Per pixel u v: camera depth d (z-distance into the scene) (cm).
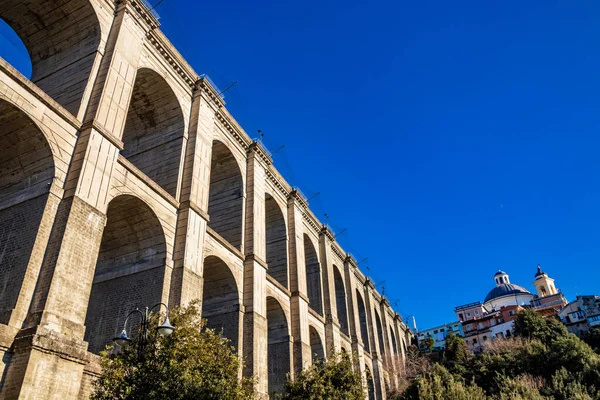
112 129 2473
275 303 4034
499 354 7094
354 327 5609
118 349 2516
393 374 6788
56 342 1817
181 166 3078
